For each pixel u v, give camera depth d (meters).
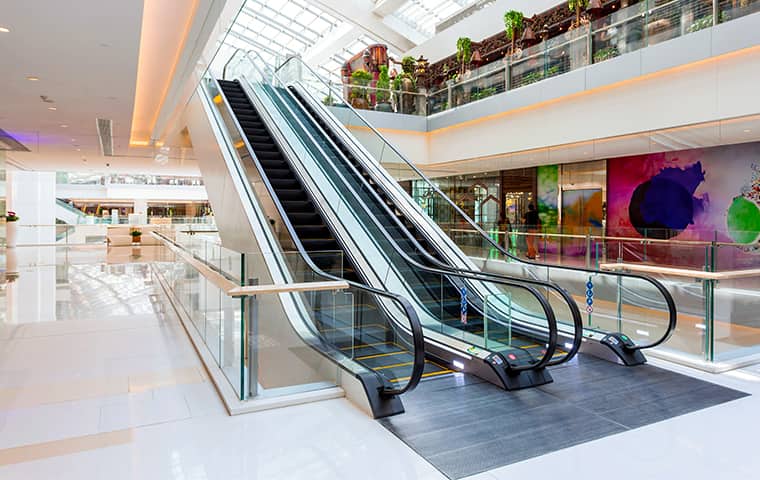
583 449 3.01
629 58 8.17
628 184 11.13
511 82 10.93
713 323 4.67
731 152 9.11
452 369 4.82
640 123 8.14
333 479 2.66
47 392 4.03
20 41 5.29
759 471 2.72
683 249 6.10
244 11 22.11
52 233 18.75
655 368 4.67
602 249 7.64
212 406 3.72
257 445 3.06
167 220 21.08
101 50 5.59
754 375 4.46
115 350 5.33
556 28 13.26
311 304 4.49
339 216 7.42
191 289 6.48
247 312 3.81
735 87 6.82
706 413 3.56
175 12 5.54
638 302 5.27
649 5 7.95
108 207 28.17
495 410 3.66
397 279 6.25
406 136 13.66
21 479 2.64
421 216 7.75
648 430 3.28
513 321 5.47
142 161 16.59
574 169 12.40
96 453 2.95
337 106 10.96
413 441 3.13
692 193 9.81
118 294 8.89
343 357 4.26
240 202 7.08
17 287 9.54
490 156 11.68
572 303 4.26
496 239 10.38
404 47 20.94
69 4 4.42
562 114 9.62
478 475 2.70
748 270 5.11
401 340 4.25
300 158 8.74
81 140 11.90
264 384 3.99
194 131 10.87
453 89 12.91
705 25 7.15
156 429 3.30
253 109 11.06
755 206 8.73
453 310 5.31
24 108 8.37
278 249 6.19
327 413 3.59
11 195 16.94
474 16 16.11
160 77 7.86
